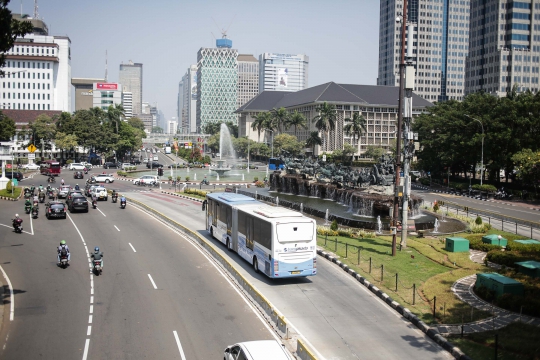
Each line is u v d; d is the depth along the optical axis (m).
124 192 78.06
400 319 22.75
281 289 27.19
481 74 182.88
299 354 18.34
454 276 28.70
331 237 40.97
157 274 29.84
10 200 64.94
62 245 31.72
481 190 78.19
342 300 25.41
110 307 23.77
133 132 171.50
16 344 19.27
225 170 114.69
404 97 34.75
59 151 155.12
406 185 35.78
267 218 28.12
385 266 31.08
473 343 19.31
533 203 69.94
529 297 22.83
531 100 78.62
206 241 38.88
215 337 20.16
